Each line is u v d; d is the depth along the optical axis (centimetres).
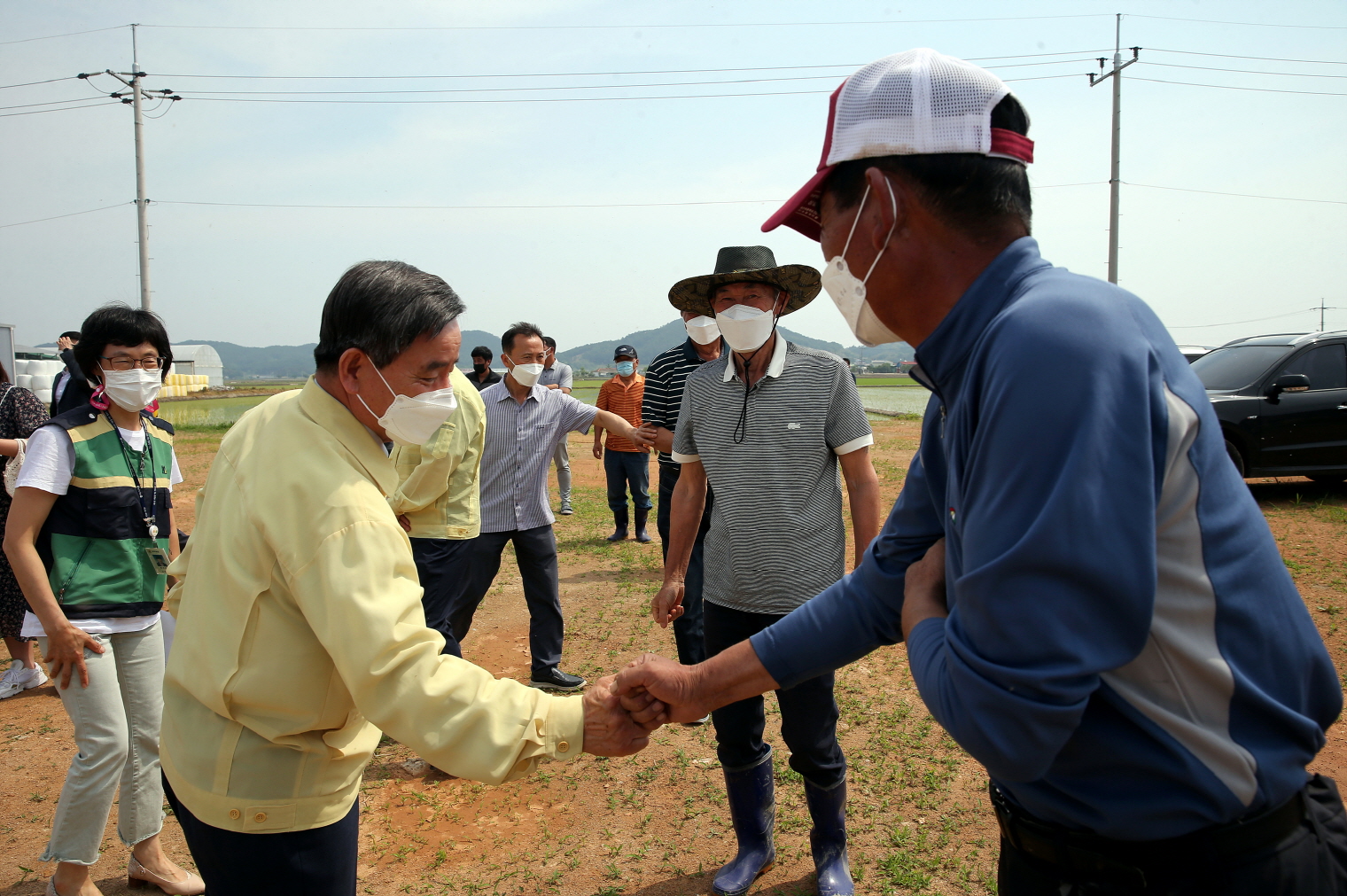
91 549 283
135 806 292
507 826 338
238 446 167
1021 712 99
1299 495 995
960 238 121
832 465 287
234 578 154
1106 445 98
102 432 289
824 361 281
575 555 807
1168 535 106
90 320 292
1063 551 97
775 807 338
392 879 303
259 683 154
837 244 132
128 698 290
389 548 152
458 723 148
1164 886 111
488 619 602
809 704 266
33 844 327
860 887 289
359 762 172
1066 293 108
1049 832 121
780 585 278
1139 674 108
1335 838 118
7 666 518
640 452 855
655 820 339
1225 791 108
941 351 122
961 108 118
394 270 163
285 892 163
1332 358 939
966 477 115
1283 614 113
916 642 124
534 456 450
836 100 130
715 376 296
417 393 162
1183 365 112
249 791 157
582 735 161
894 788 352
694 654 451
